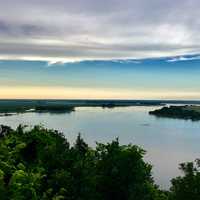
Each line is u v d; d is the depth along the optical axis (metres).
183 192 34.47
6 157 31.28
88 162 34.84
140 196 34.84
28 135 40.62
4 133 47.06
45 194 28.16
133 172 34.81
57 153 35.53
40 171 30.09
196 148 159.62
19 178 26.36
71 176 31.52
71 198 30.97
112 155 35.47
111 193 34.69
